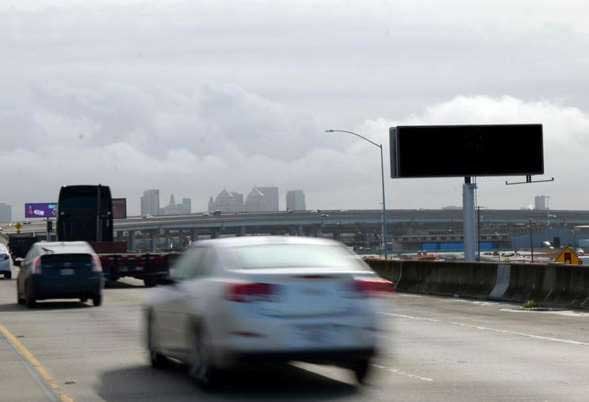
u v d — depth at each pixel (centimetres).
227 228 17575
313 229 17462
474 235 5172
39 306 3008
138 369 1522
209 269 1344
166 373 1476
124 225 17550
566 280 2762
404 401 1197
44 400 1228
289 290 1249
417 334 1997
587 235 17738
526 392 1252
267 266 1291
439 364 1527
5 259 5269
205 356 1292
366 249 17162
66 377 1435
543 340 1875
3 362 1616
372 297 1291
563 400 1190
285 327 1236
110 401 1220
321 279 1265
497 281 3114
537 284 2897
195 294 1337
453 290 3350
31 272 2908
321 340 1247
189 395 1265
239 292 1240
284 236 1417
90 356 1691
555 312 2592
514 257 11681
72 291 2920
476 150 5294
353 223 17512
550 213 19538
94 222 5147
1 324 2350
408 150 5250
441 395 1235
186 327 1368
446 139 5278
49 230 6444
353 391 1280
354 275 1288
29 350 1789
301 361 1252
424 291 3531
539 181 5394
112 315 2627
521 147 5328
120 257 4219
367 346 1270
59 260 2923
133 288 4156
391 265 3869
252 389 1308
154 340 1532
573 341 1853
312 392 1278
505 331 2058
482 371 1448
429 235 18488
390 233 18225
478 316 2466
